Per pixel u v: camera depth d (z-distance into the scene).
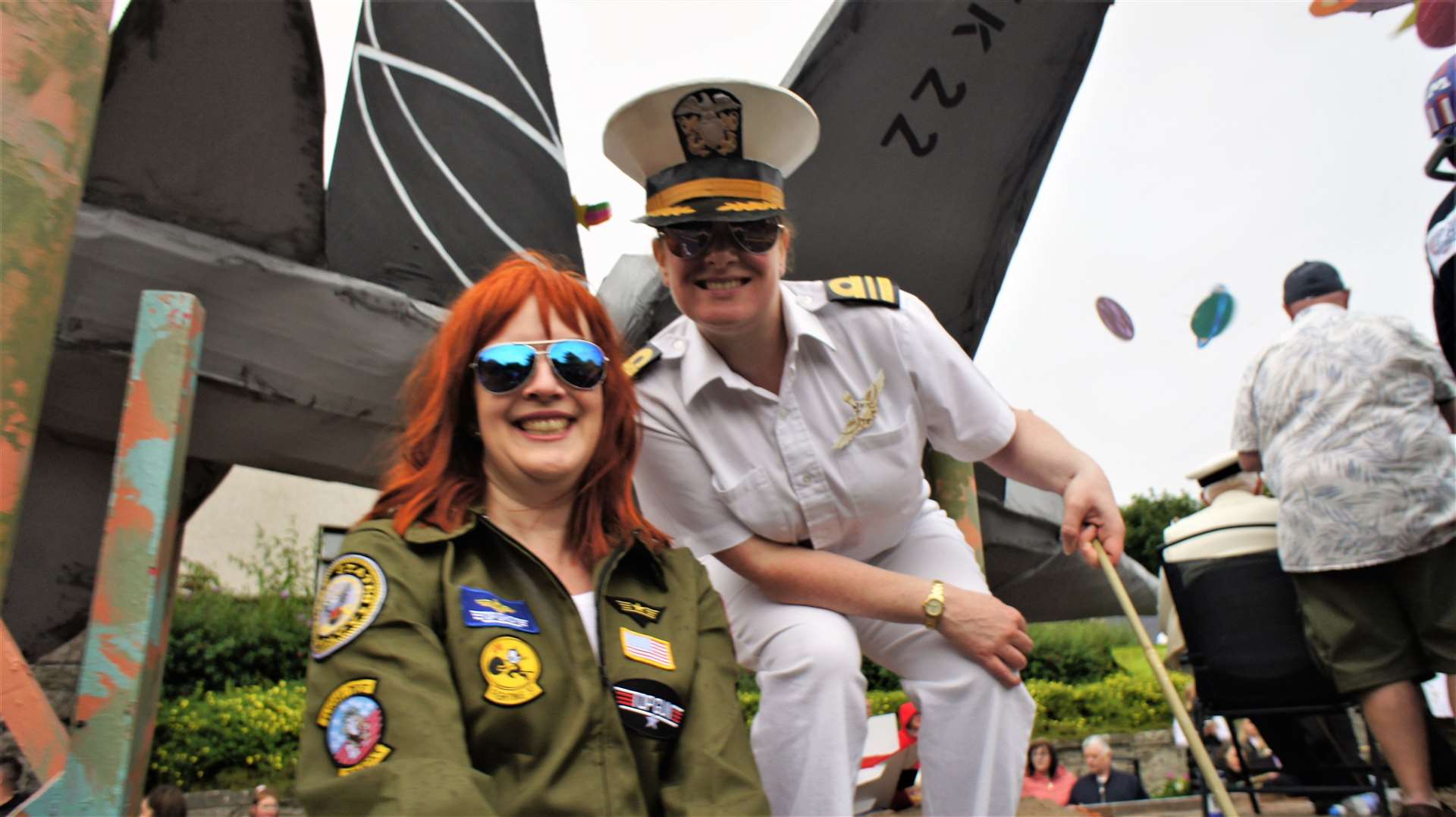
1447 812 2.44
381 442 3.69
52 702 6.98
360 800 1.24
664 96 1.96
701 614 1.66
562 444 1.62
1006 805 1.97
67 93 1.51
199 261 3.16
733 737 1.52
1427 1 2.76
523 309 1.69
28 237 1.43
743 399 2.10
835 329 2.12
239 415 3.46
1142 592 7.79
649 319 3.60
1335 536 2.56
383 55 3.55
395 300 3.49
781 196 2.04
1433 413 2.58
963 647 1.99
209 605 12.05
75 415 3.37
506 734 1.38
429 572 1.48
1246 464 3.02
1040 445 2.21
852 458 2.08
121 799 1.40
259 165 3.20
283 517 14.36
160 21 2.95
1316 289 2.86
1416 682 2.56
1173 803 4.06
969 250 4.38
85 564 3.62
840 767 1.88
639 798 1.39
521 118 3.84
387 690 1.32
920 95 3.89
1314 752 3.37
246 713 9.97
